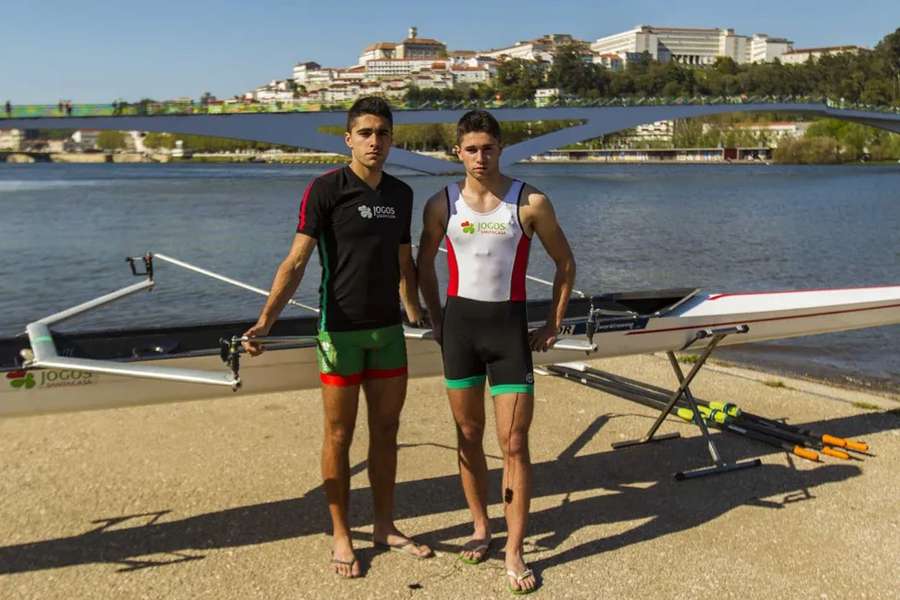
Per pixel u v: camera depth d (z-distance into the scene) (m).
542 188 45.66
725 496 3.83
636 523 3.52
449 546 3.27
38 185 43.16
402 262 3.18
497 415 2.99
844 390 6.15
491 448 4.44
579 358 4.29
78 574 3.04
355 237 2.86
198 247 17.41
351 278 2.88
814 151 98.94
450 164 51.75
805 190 43.91
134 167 89.25
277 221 23.34
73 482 3.92
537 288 12.21
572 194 39.88
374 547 3.25
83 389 3.35
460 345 2.99
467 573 3.04
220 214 25.55
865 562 3.20
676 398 4.44
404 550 3.20
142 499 3.73
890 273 15.27
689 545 3.31
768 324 4.79
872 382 6.88
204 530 3.41
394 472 3.20
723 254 17.59
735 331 4.12
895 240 20.55
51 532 3.39
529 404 2.97
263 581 2.99
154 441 4.50
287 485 3.90
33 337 3.18
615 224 24.28
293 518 3.54
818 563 3.18
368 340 2.94
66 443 4.45
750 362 7.52
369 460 3.18
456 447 4.45
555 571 3.08
